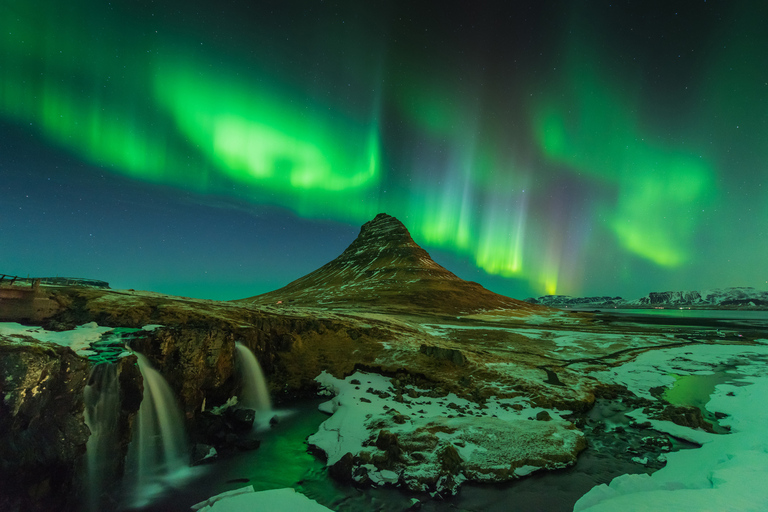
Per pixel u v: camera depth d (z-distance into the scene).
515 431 18.41
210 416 19.88
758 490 11.17
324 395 25.56
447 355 30.61
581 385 28.09
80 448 12.34
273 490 13.27
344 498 13.11
